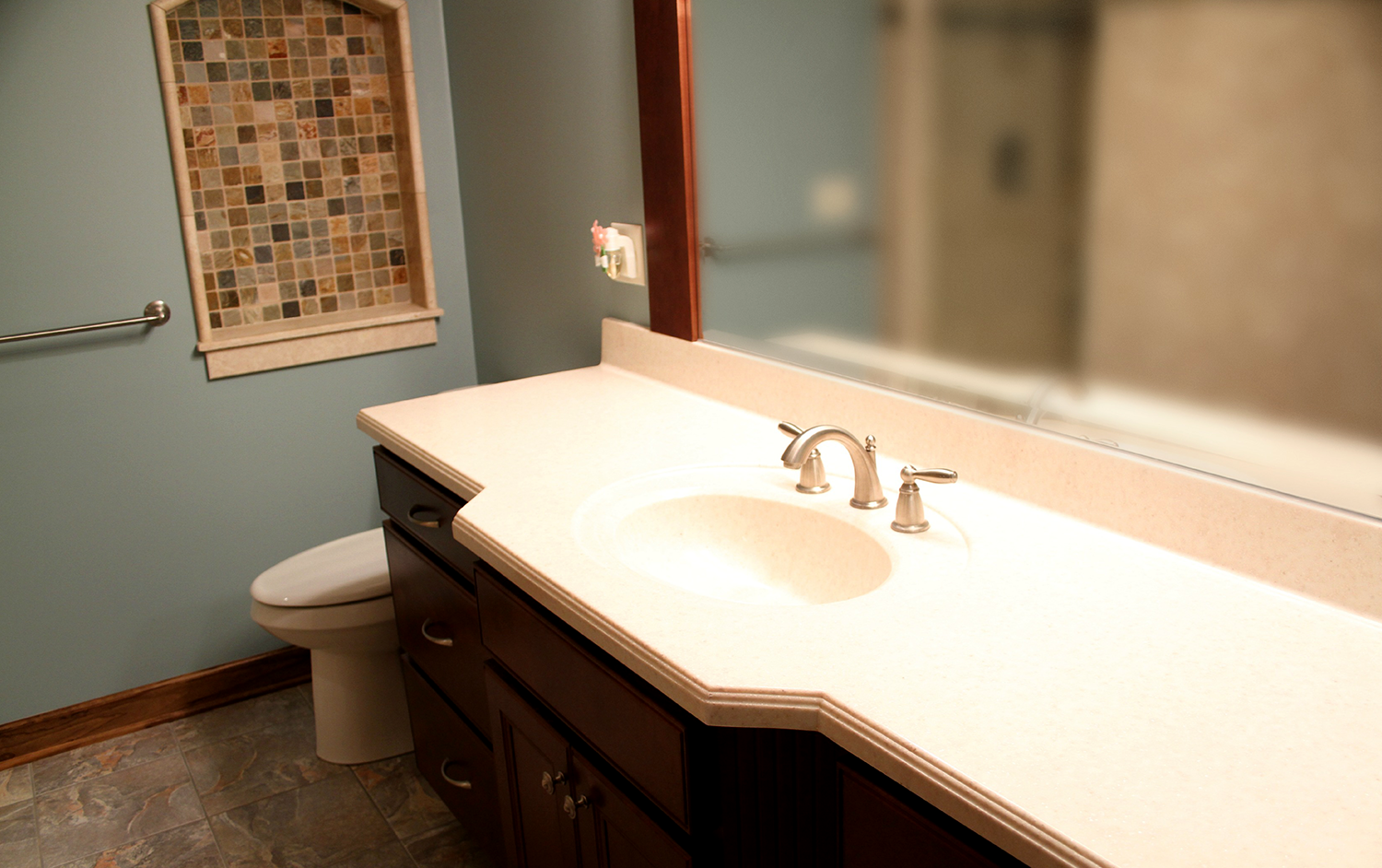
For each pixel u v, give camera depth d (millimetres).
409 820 2164
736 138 1705
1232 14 1013
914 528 1304
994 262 1322
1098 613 1062
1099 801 776
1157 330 1154
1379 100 917
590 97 2090
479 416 1880
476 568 1505
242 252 2533
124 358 2377
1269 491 1098
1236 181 1040
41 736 2445
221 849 2092
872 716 899
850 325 1578
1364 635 999
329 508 2730
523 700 1453
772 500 1442
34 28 2143
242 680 2670
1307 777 796
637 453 1638
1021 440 1337
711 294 1873
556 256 2354
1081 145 1184
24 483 2322
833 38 1473
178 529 2525
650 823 1178
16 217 2197
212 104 2426
